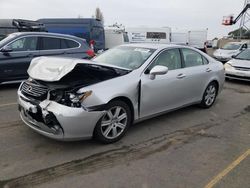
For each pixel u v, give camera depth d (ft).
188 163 13.64
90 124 13.75
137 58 17.80
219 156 14.55
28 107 14.25
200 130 18.17
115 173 12.38
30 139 15.29
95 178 11.91
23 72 28.48
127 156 13.99
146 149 14.90
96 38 67.21
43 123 13.93
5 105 21.90
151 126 18.30
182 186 11.68
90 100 13.64
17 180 11.48
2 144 14.58
